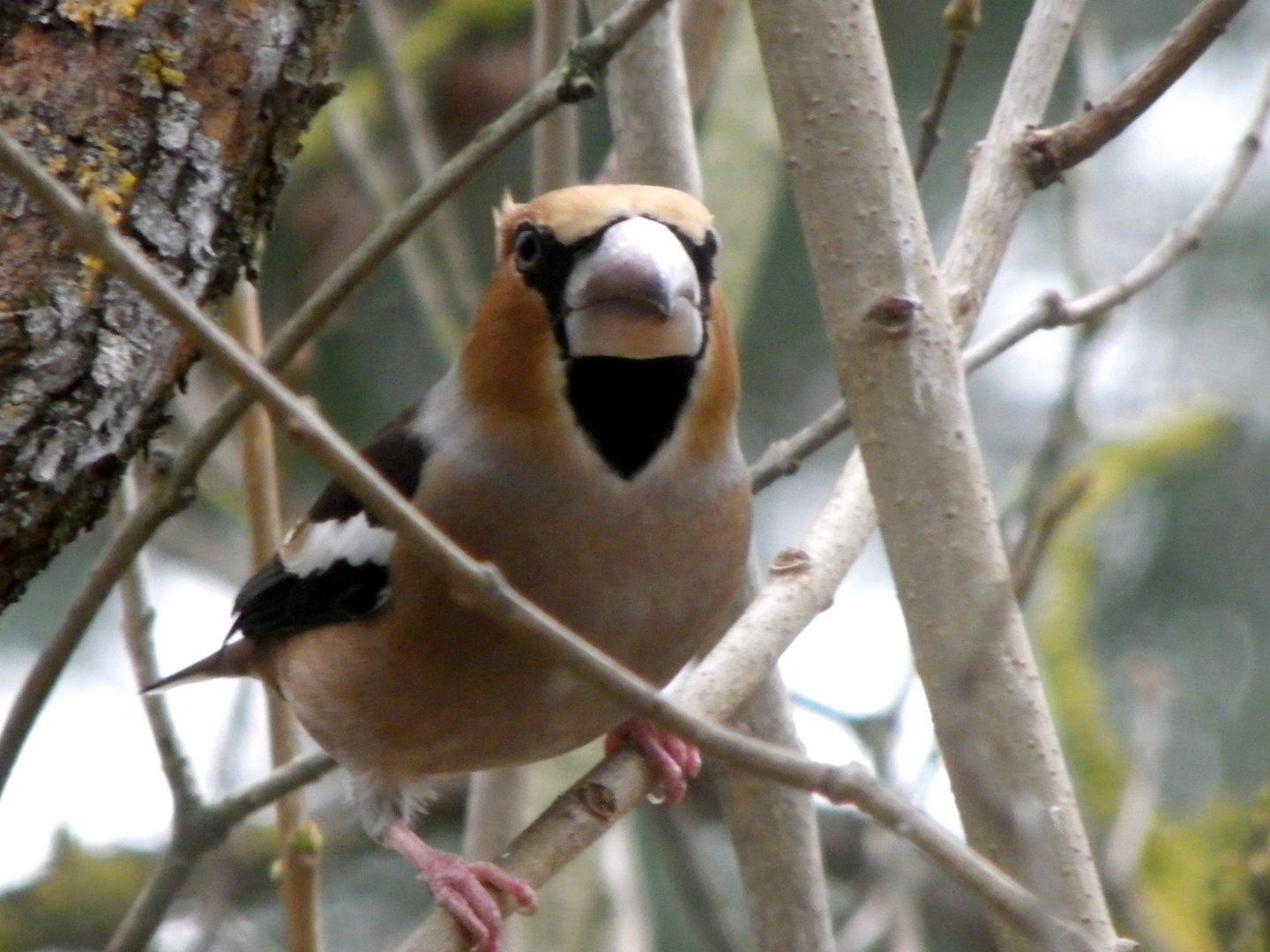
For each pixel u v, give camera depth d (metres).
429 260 11.25
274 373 6.42
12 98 5.85
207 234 6.12
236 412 6.53
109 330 5.96
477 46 13.23
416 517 4.42
